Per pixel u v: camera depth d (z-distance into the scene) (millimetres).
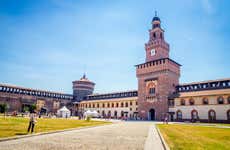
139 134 18500
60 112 73500
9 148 9625
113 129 24297
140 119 68188
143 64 72812
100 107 91250
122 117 77688
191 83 64375
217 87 57219
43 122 32500
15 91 83375
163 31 78812
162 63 66250
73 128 22484
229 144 12344
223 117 50781
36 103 89000
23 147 9992
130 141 13555
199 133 19984
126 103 80562
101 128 25672
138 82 73250
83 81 109500
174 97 61844
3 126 20516
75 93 108312
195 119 55812
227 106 50750
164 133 19234
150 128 27000
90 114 72188
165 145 11203
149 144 12383
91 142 12547
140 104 70188
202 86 61625
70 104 102812
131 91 83062
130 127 28797
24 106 84438
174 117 60406
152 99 66312
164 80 64312
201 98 56062
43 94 93688
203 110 54875
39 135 15359
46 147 10266
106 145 11508
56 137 14523
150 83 68562
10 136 13078
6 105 70750
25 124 24547
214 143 12672
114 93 90500
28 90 87938
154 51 74688
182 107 59438
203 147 10906
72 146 10844
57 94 100000
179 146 11078
